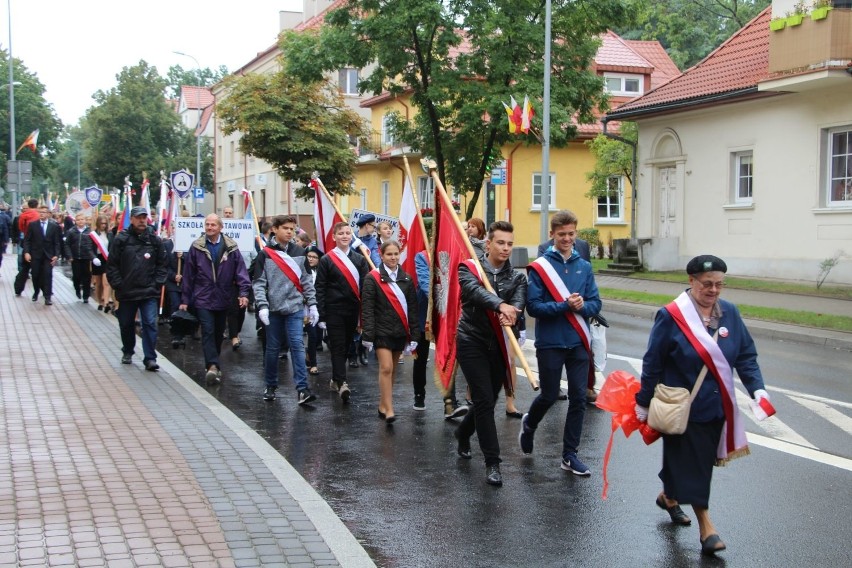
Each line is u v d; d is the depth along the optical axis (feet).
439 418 30.89
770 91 72.90
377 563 17.49
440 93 80.38
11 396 31.73
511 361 23.81
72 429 26.94
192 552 17.02
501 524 19.84
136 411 29.76
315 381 37.93
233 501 20.30
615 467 24.56
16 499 20.01
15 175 119.14
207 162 217.36
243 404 33.09
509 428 29.32
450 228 26.30
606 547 18.45
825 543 18.69
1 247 87.76
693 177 84.79
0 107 229.66
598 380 36.70
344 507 21.02
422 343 31.91
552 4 80.48
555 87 79.92
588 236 114.11
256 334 53.67
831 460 25.16
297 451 26.27
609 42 133.08
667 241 85.76
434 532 19.30
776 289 67.77
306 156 108.99
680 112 85.10
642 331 52.49
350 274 33.63
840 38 66.13
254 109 105.29
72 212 121.49
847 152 70.49
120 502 19.98
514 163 122.21
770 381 37.11
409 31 79.82
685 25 168.86
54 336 48.39
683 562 17.65
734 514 20.58
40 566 16.06
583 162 124.88
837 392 34.76
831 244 70.90
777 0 71.46
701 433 18.33
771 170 76.23
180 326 47.26
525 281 23.79
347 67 92.99
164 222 62.03
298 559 16.87
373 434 28.45
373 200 146.92
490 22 78.28
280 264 33.35
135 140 211.41
